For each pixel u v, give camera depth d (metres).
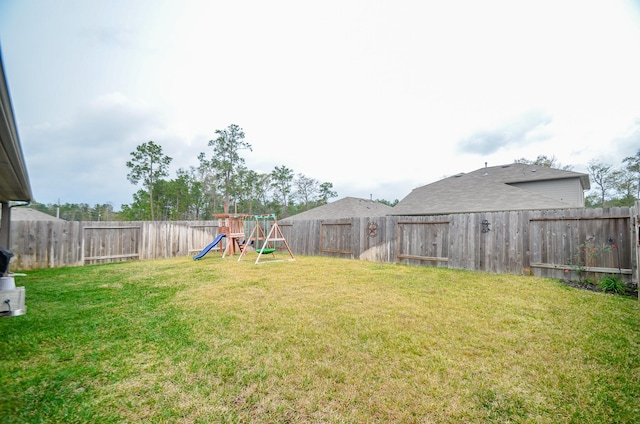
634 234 5.15
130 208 32.22
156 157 28.98
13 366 2.40
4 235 7.30
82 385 2.14
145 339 2.97
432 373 2.36
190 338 3.00
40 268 8.05
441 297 4.66
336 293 4.94
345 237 10.62
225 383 2.20
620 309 4.00
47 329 3.22
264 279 6.21
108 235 9.55
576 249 5.96
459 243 7.76
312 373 2.34
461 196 14.42
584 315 3.75
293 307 4.11
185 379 2.24
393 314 3.80
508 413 1.89
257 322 3.49
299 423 1.78
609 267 5.54
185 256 11.68
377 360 2.56
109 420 1.78
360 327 3.34
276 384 2.19
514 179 15.23
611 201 25.03
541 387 2.17
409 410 1.91
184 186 32.81
